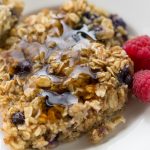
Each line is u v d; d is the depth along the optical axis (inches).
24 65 13.3
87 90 12.4
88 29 14.5
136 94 13.0
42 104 12.3
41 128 11.9
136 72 13.5
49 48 13.7
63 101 12.3
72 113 12.1
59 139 12.5
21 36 14.6
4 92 12.8
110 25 14.7
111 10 15.6
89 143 12.6
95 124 12.6
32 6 15.8
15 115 12.2
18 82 12.9
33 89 12.5
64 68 12.8
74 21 14.7
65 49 13.5
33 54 13.7
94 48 13.4
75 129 12.4
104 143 12.5
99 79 12.6
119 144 12.4
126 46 13.8
